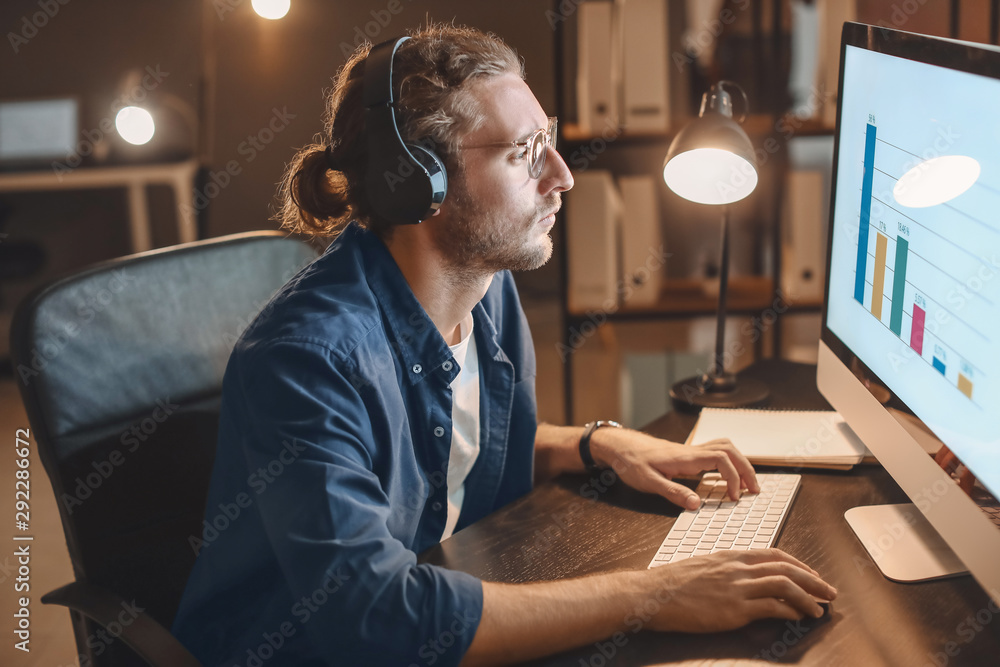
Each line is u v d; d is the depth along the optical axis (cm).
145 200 338
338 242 103
